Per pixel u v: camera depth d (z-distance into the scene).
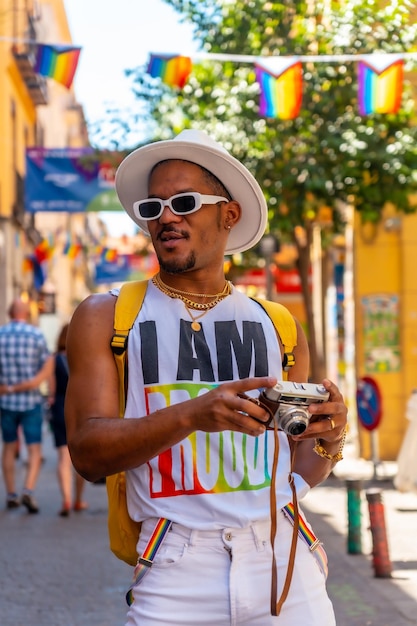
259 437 2.78
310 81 12.48
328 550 8.27
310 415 2.59
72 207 18.75
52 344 33.38
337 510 10.45
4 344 10.74
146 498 2.74
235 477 2.74
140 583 2.73
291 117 8.62
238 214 2.99
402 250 15.43
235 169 2.89
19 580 7.30
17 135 28.56
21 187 28.09
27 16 28.23
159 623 2.67
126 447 2.57
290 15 12.81
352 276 17.11
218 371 2.85
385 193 13.04
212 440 2.73
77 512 10.90
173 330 2.84
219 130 13.10
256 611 2.70
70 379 2.83
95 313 2.84
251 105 12.89
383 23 12.29
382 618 6.05
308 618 2.74
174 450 2.73
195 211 2.86
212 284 2.93
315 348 14.20
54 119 41.12
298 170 12.78
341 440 2.81
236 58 8.64
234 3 12.88
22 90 29.03
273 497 2.66
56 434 10.60
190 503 2.72
